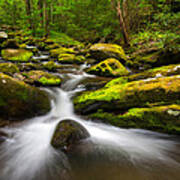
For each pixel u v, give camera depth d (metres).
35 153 2.35
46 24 17.41
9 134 2.68
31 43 11.84
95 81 5.68
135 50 9.77
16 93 3.21
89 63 8.54
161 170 1.96
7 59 7.36
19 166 2.06
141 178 1.81
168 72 3.78
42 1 17.42
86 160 2.15
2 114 2.89
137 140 2.76
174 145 2.52
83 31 20.42
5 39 8.90
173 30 6.41
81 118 3.54
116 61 6.83
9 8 16.14
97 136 2.83
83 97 3.94
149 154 2.32
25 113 3.22
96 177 1.84
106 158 2.20
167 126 2.62
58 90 4.90
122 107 3.22
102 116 3.29
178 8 7.79
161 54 6.74
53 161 2.15
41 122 3.38
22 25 15.95
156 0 10.24
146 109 2.90
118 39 13.68
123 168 1.99
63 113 3.82
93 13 18.06
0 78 3.13
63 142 2.31
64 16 23.97
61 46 13.31
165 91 2.94
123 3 12.05
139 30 12.09
